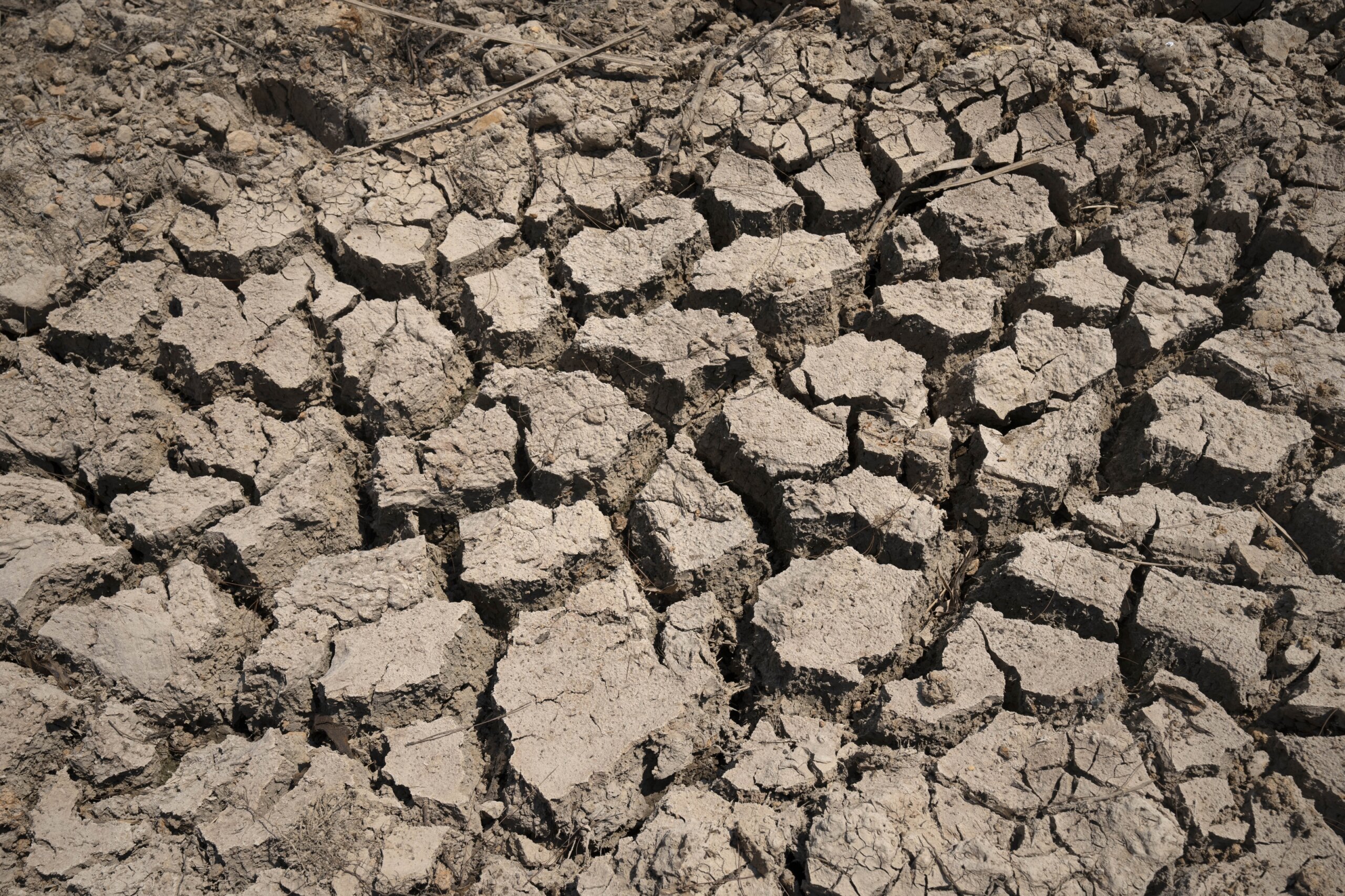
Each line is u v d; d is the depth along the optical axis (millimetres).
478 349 4379
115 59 4977
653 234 4496
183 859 3320
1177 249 4438
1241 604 3592
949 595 3869
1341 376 4027
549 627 3654
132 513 3918
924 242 4434
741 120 4793
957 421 4113
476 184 4660
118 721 3535
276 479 4004
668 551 3791
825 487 3883
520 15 5203
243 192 4730
